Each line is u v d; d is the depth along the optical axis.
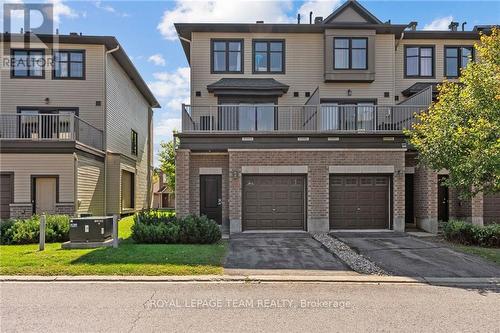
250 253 10.86
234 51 18.81
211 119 16.39
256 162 14.98
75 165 17.14
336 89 19.03
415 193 16.20
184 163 15.22
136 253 10.10
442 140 11.88
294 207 15.19
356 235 14.21
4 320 5.73
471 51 19.94
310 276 8.49
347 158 15.09
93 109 20.34
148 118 31.44
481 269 9.24
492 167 10.67
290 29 18.73
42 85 20.03
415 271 9.03
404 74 19.70
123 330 5.34
